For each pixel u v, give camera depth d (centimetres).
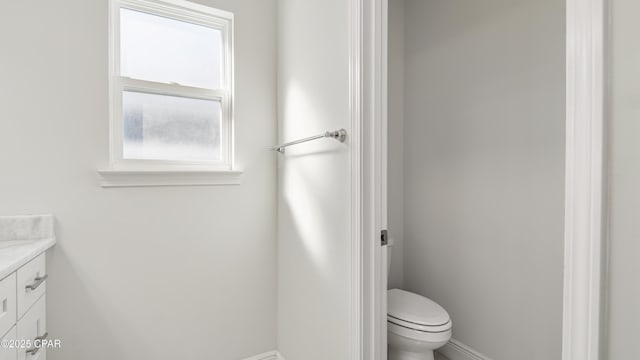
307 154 171
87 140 155
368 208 135
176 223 176
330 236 154
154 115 178
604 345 63
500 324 190
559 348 164
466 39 206
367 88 134
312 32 166
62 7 149
